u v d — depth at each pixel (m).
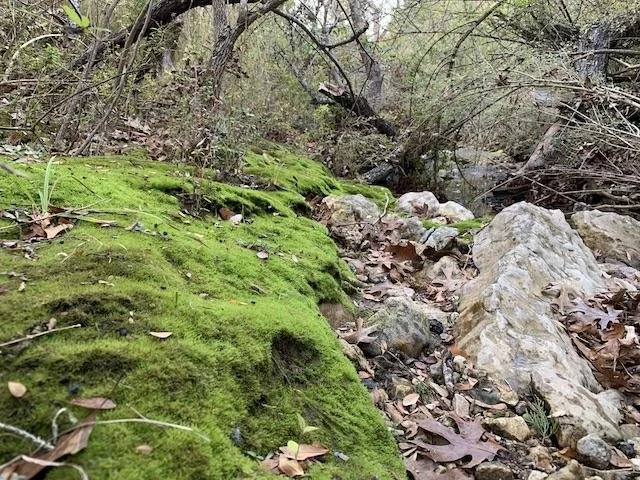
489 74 5.75
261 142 5.76
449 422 2.01
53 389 1.19
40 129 3.81
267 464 1.32
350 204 4.36
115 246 1.98
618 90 4.70
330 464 1.43
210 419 1.30
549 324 2.61
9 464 0.99
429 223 4.50
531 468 1.83
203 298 1.87
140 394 1.26
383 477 1.48
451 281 3.33
